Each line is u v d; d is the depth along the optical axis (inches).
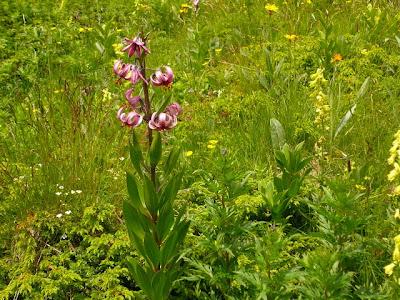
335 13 82.4
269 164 52.6
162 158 53.3
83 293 39.8
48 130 54.3
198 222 39.8
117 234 42.4
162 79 33.3
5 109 69.1
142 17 98.4
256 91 65.3
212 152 52.4
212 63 78.1
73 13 99.1
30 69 77.7
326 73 69.6
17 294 39.0
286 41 76.8
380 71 67.9
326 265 30.3
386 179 47.2
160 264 34.7
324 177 47.5
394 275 33.7
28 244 42.1
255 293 33.8
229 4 96.8
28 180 47.6
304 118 58.4
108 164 50.8
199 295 36.9
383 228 40.4
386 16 79.0
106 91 63.4
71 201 45.8
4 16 95.2
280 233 35.7
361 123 56.6
